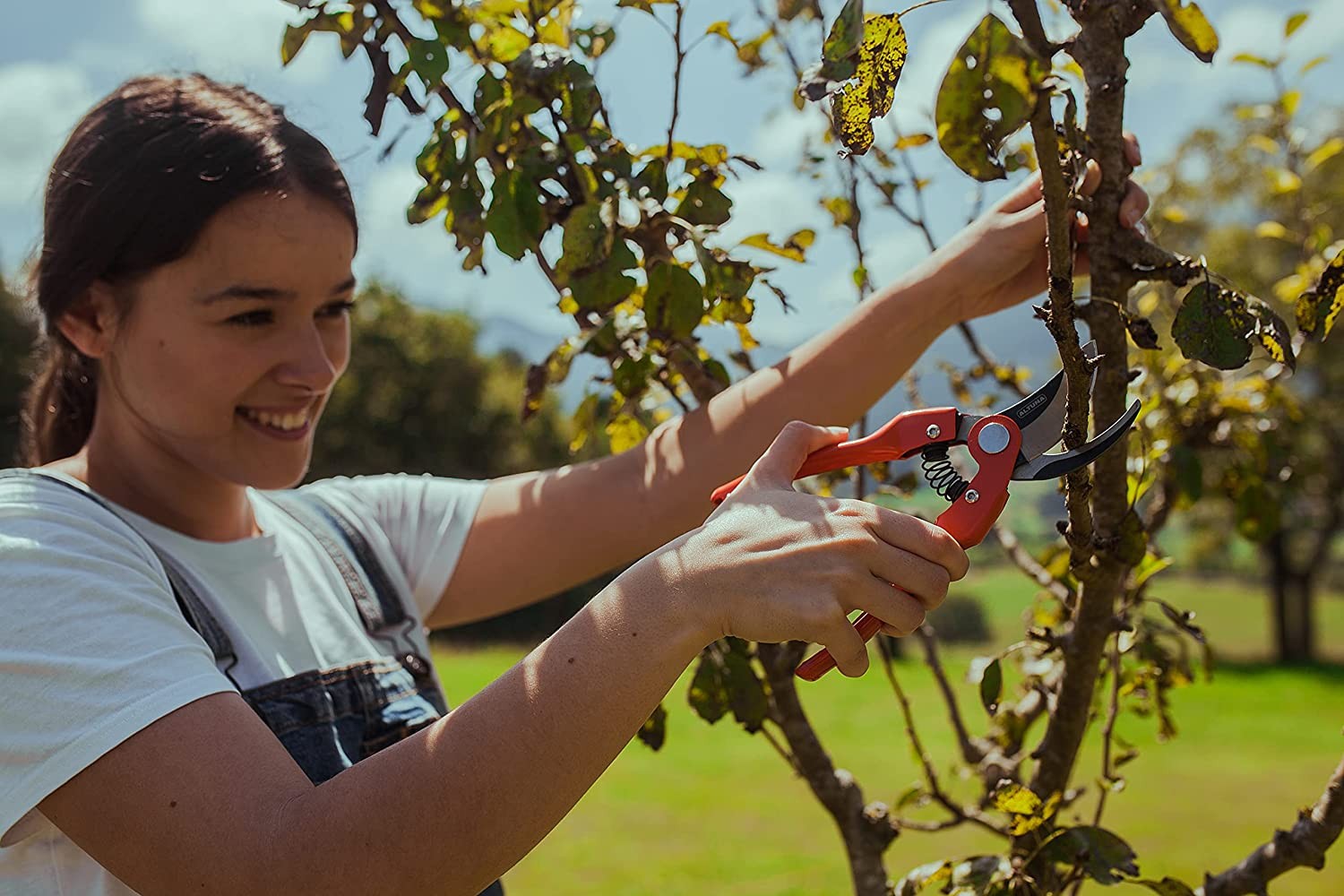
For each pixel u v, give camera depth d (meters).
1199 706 11.95
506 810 0.76
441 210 1.34
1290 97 1.88
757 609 0.76
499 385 21.56
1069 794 1.26
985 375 1.72
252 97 1.15
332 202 1.09
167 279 1.05
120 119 1.08
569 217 1.18
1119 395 0.96
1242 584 24.30
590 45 1.33
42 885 0.94
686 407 1.42
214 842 0.78
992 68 0.74
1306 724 10.77
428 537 1.37
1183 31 0.77
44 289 1.11
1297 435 1.94
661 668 0.77
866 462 0.90
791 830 7.09
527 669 0.79
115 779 0.81
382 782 0.78
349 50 1.24
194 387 1.07
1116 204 0.92
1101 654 1.08
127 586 0.92
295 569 1.22
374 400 20.86
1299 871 6.23
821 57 0.77
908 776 7.45
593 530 1.32
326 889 0.76
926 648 1.57
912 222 1.56
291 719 1.09
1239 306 0.91
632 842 6.88
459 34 1.28
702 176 1.25
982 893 1.08
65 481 1.06
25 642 0.86
